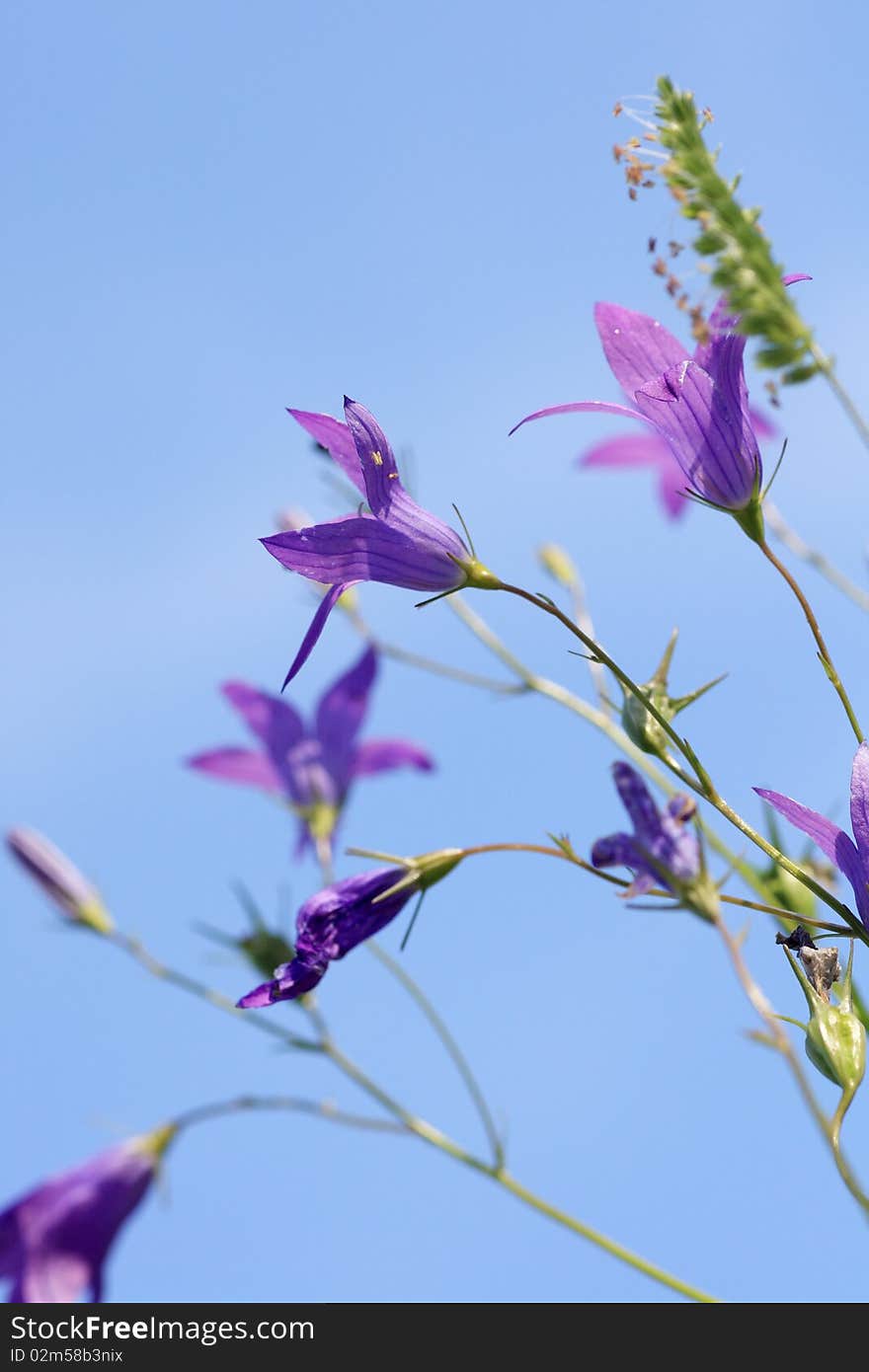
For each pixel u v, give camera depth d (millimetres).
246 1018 459
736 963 367
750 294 359
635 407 396
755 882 416
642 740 396
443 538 401
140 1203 441
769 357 359
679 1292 398
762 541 390
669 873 371
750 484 391
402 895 406
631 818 374
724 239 361
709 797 382
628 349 397
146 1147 441
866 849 377
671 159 364
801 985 382
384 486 401
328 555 400
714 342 392
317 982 406
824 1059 377
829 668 381
